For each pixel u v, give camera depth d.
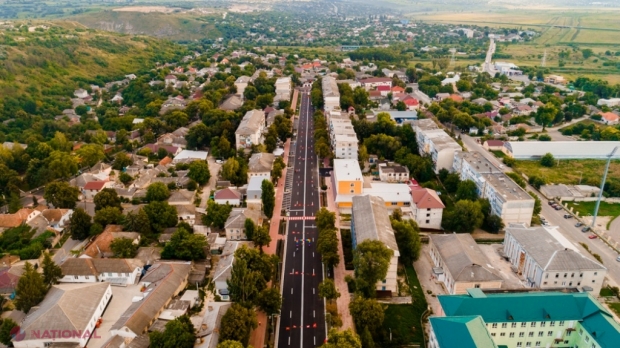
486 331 156.50
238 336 170.12
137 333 179.38
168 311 195.88
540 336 176.00
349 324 194.25
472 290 186.38
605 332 161.75
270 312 193.75
